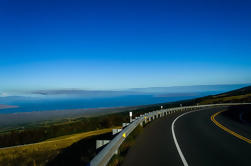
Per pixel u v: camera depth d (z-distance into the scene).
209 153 7.21
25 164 13.62
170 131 12.98
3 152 20.34
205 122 19.03
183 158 6.53
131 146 8.40
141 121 15.86
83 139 22.06
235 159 6.45
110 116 38.25
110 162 6.03
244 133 12.33
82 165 7.68
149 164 5.88
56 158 12.94
